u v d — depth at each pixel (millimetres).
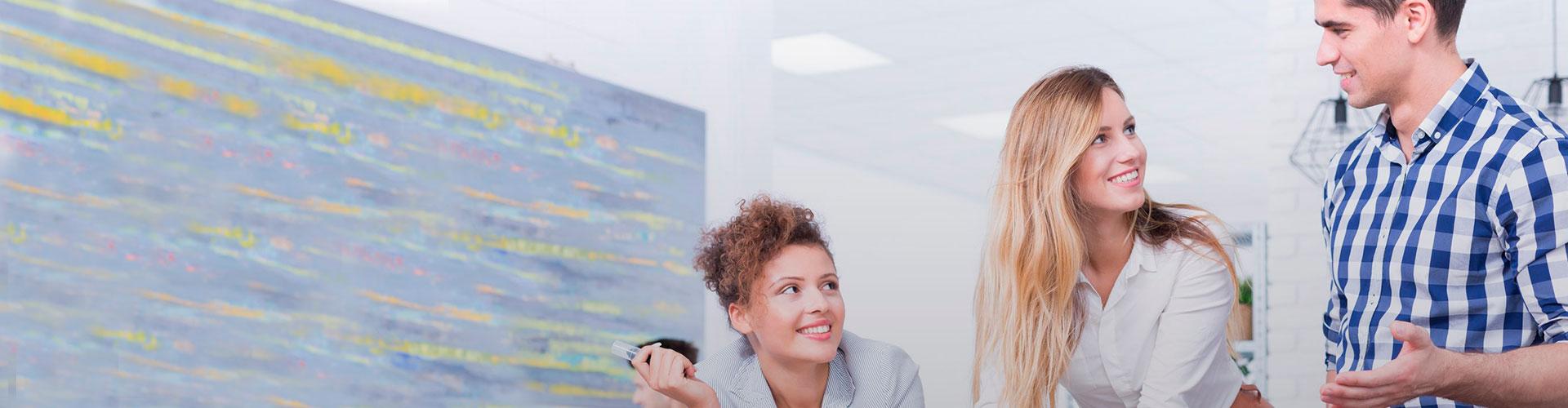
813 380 1674
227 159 1897
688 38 3045
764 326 1627
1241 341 2920
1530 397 1311
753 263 1630
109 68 1759
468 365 2273
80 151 1719
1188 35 3615
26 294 1651
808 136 5133
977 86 4371
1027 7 3555
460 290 2268
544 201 2463
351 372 2062
